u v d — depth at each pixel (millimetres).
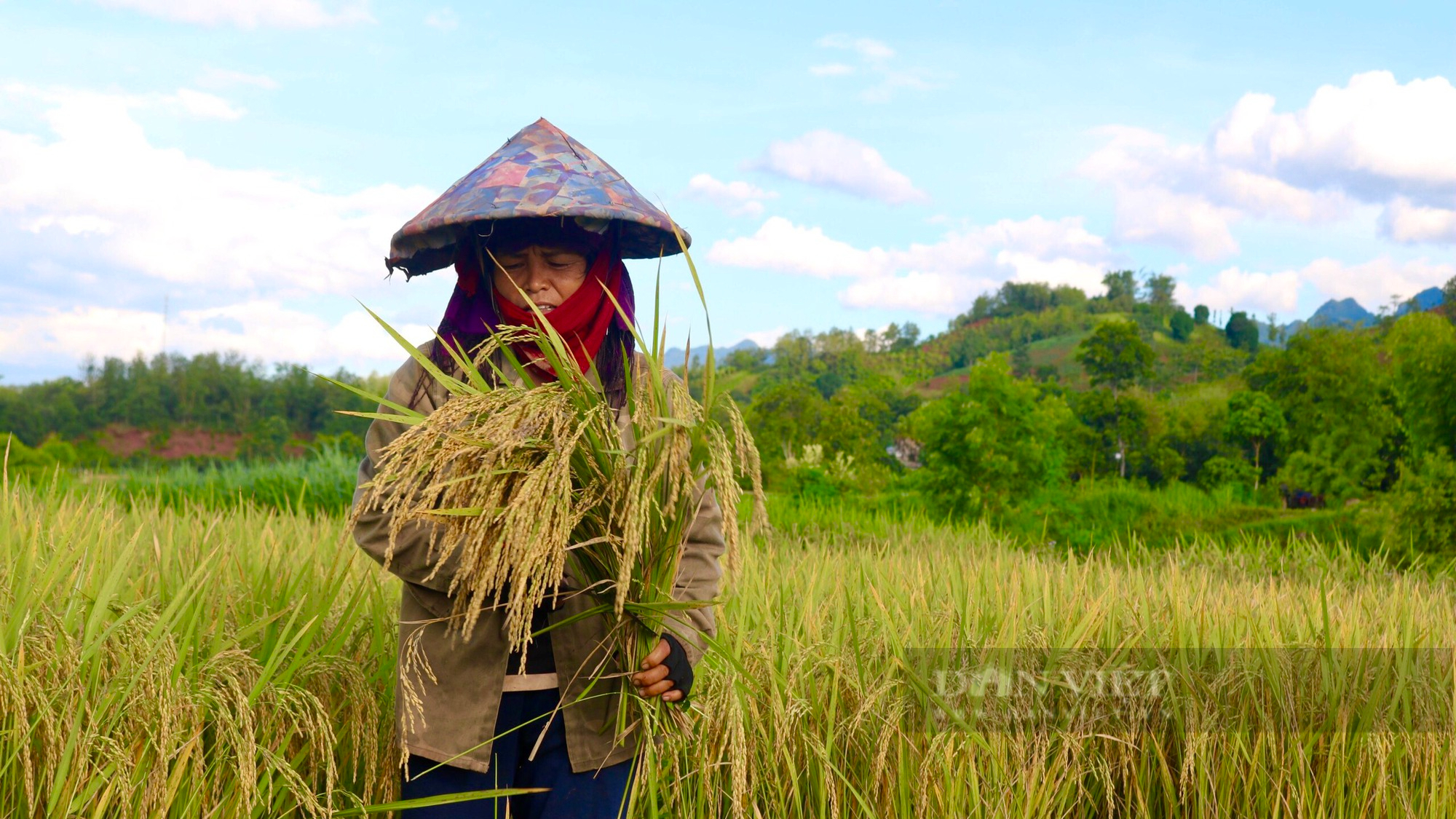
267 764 2342
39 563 2863
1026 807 2854
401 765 2277
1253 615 3840
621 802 2311
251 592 3225
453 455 1976
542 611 2270
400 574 2197
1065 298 177750
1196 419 30422
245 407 66625
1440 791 3205
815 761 2904
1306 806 3104
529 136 2496
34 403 65750
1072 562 5227
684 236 2576
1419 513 10719
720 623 3172
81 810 2188
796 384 39250
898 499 16453
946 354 152750
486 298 2365
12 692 2146
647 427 2119
